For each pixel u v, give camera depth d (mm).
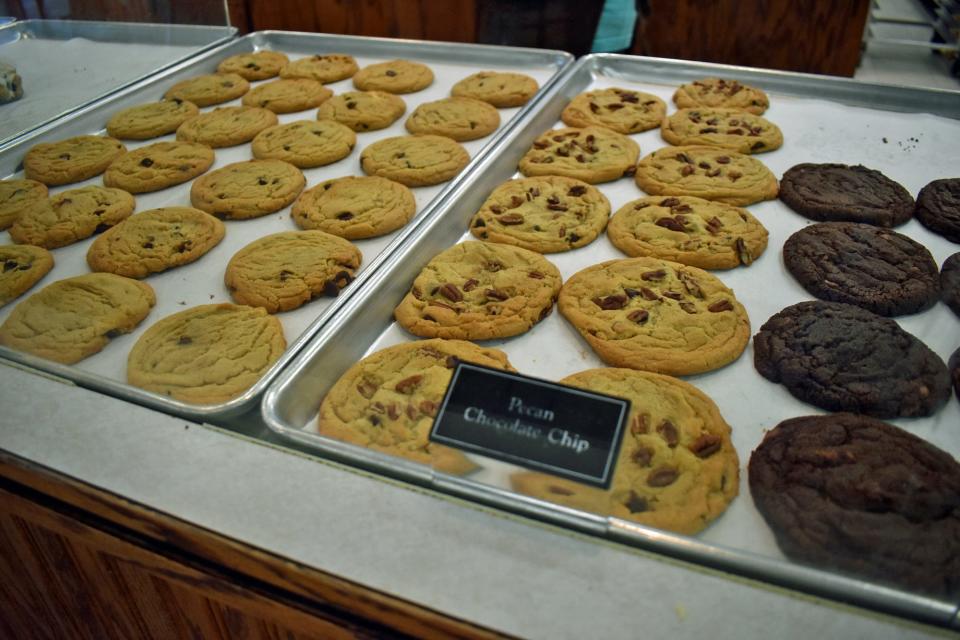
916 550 967
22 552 1314
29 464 1060
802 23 2957
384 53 2869
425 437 1155
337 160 2209
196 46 2877
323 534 939
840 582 876
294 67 2756
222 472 1028
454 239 1848
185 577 1090
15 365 1249
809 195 1903
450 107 2416
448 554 909
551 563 894
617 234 1818
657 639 813
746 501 1140
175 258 1754
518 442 952
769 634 811
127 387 1214
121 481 1023
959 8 2971
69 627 1467
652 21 3168
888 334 1422
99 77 2547
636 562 892
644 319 1515
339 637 1021
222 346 1449
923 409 1287
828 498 1069
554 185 2018
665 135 2252
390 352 1406
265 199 1967
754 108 2340
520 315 1535
